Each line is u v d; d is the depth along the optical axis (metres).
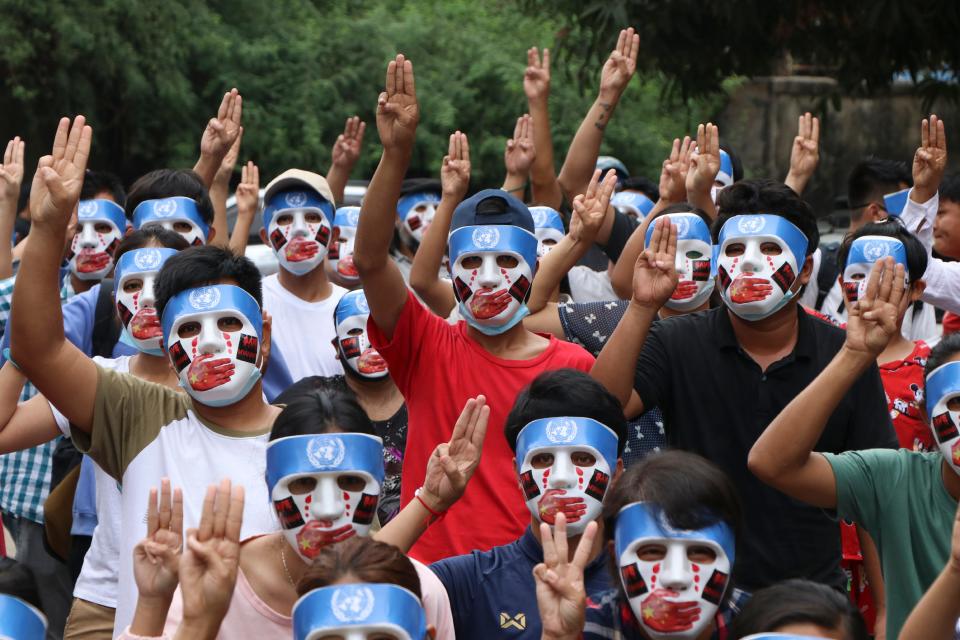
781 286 5.53
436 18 22.41
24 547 7.25
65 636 5.85
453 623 4.59
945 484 4.70
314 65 20.97
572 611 3.89
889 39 11.52
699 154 7.46
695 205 7.48
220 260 5.21
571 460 4.78
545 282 6.43
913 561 4.70
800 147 7.96
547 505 4.75
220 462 5.04
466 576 4.70
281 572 4.57
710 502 4.16
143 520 4.97
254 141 20.31
